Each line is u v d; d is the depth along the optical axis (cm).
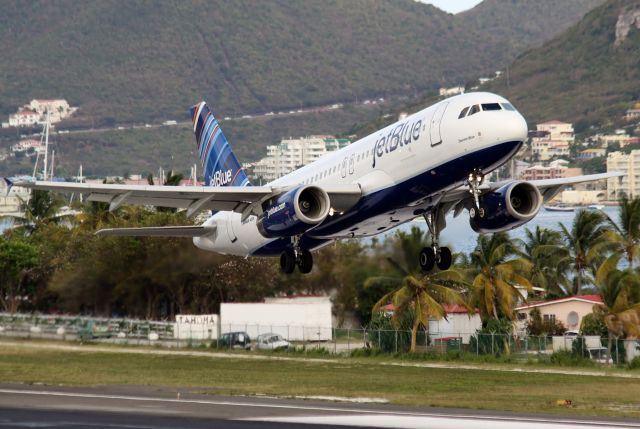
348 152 12600
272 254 14675
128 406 9506
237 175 15650
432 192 11375
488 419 8938
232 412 9138
